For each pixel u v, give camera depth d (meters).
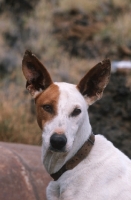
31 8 20.59
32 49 18.67
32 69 5.62
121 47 18.67
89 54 19.03
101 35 19.78
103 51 19.08
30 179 7.52
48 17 20.47
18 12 20.19
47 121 5.29
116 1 21.91
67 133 5.16
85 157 5.48
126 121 12.21
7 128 11.20
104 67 5.59
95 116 12.30
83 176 5.39
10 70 16.83
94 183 5.35
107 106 12.41
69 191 5.39
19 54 17.97
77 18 20.61
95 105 12.48
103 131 11.98
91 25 20.39
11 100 14.05
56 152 5.17
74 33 19.84
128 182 5.40
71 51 19.20
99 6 21.47
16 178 7.38
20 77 16.58
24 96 15.23
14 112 12.34
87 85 5.61
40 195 7.39
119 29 19.95
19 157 7.91
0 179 7.19
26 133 11.48
